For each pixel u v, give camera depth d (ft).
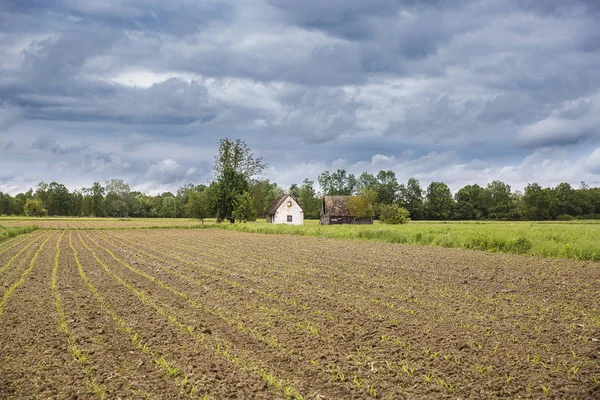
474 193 437.17
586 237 93.76
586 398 24.25
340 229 157.17
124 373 28.25
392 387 26.00
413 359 30.04
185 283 59.57
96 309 44.75
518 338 33.83
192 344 33.55
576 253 80.02
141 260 87.71
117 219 424.05
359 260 80.74
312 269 70.44
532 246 88.48
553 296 48.42
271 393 25.49
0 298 50.52
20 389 25.90
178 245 124.77
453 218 427.33
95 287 57.11
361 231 135.74
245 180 274.36
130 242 138.82
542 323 37.81
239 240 139.85
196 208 277.44
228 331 36.88
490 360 29.50
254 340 34.45
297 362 29.89
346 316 40.83
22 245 128.67
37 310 44.45
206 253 99.96
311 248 106.32
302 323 38.75
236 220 267.80
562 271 64.80
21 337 35.37
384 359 30.09
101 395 24.98
